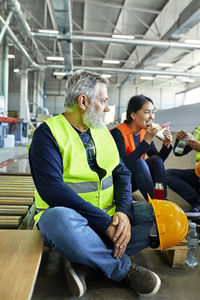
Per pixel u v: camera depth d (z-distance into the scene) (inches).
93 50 563.2
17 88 771.4
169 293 43.1
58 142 42.1
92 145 46.6
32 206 72.1
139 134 73.1
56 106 835.4
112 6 332.2
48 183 40.3
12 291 29.1
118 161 48.6
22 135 414.3
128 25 407.8
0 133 318.3
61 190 39.8
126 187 47.9
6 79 366.0
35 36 360.8
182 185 77.7
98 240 39.1
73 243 36.7
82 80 43.0
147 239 45.6
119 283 45.6
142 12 360.2
